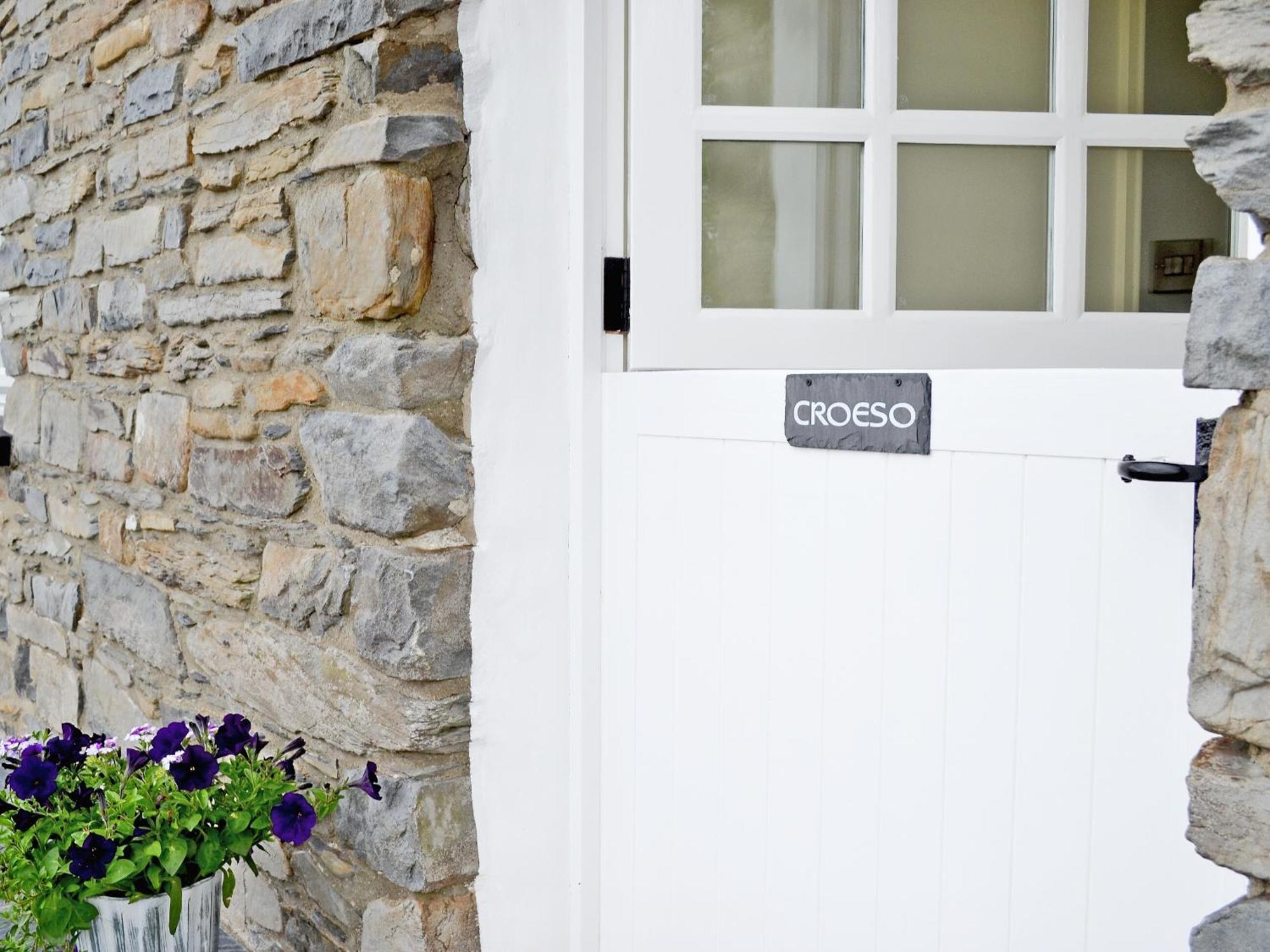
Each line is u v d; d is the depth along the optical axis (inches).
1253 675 42.6
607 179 83.4
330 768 90.8
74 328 135.9
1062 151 85.5
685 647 80.7
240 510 101.0
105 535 129.7
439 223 81.8
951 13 84.4
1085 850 58.4
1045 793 60.0
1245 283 42.1
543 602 85.8
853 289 85.4
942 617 64.6
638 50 81.1
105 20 123.2
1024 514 60.3
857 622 69.4
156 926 83.3
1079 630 58.1
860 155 84.4
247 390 99.4
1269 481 41.8
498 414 83.4
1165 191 88.6
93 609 134.1
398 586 81.6
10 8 151.9
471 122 81.1
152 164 113.9
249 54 95.7
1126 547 55.9
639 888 85.4
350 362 84.7
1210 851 44.3
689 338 83.0
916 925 66.9
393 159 79.3
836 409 69.6
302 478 92.0
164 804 82.7
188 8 105.5
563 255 84.7
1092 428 57.1
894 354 84.7
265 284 95.6
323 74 86.4
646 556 83.1
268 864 101.4
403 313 81.0
